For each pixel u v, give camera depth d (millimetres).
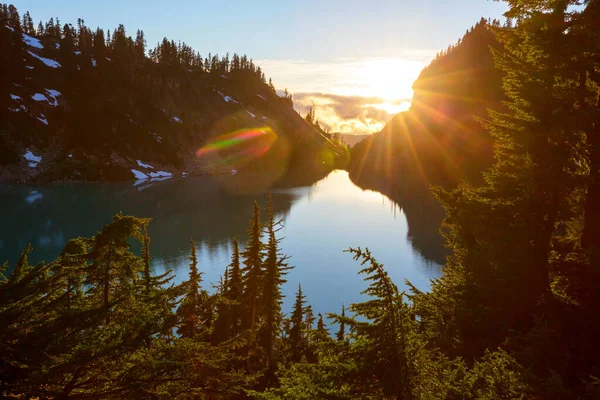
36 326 8133
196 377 8664
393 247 80562
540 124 11734
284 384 9102
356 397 7375
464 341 12617
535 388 6840
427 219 108812
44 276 9594
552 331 9500
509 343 10109
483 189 14281
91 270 10617
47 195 142500
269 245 28250
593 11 10891
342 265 70875
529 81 12188
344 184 192250
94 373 8336
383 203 137625
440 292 15289
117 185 169500
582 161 12672
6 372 7266
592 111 10758
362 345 7852
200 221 110188
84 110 191375
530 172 11977
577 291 11828
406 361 7457
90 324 8250
